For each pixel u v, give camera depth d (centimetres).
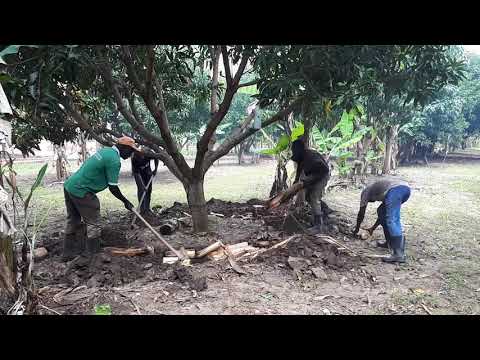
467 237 709
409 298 439
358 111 649
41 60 404
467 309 417
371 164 1641
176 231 643
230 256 507
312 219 702
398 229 561
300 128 729
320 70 493
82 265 479
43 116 621
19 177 1540
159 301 404
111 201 1030
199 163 605
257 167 2033
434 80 618
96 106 753
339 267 518
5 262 304
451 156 2608
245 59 530
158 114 553
